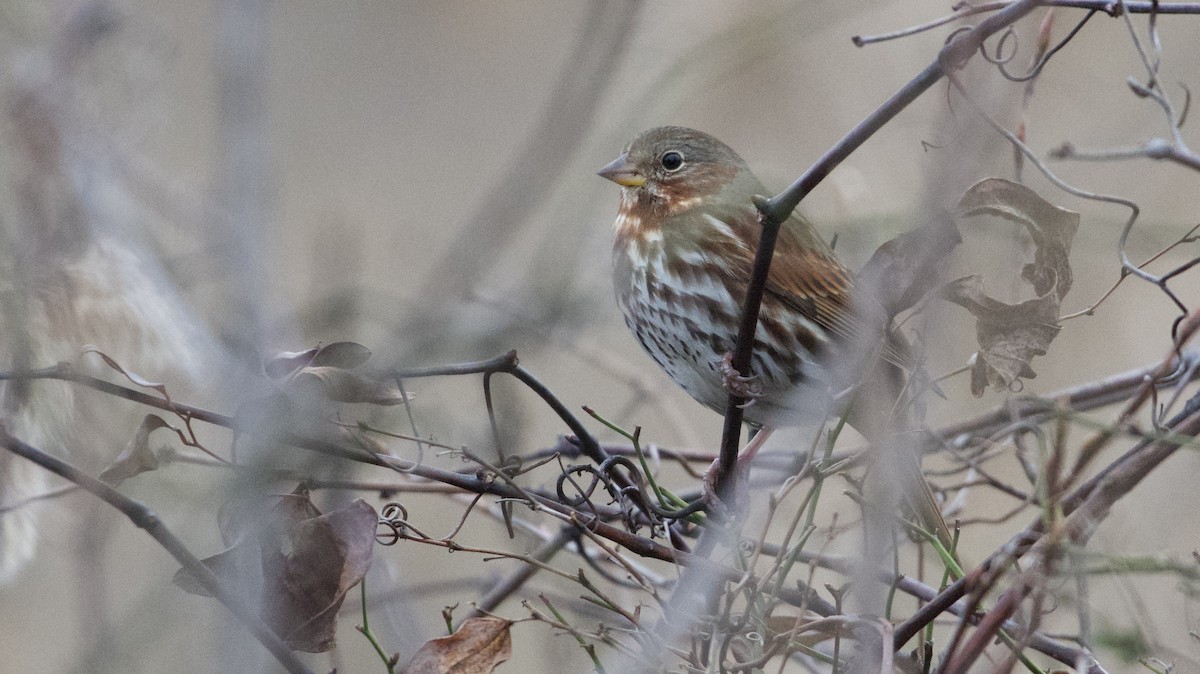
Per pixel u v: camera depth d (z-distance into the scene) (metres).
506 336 8.77
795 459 7.75
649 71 10.20
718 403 9.20
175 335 6.87
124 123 7.38
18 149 6.63
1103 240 9.20
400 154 14.23
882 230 9.76
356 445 5.70
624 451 7.87
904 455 6.11
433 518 9.83
